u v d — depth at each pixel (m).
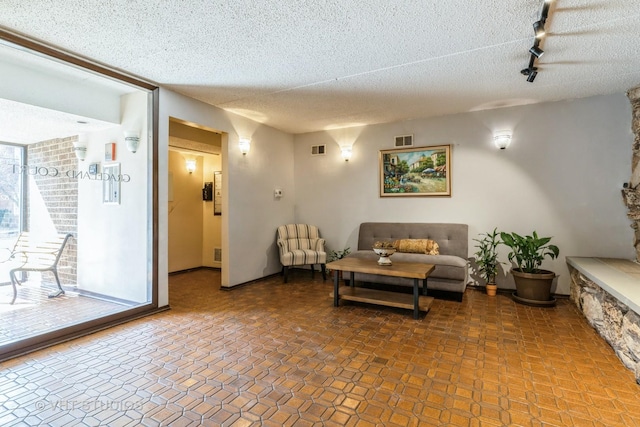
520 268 3.81
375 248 3.58
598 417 1.68
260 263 4.93
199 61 2.88
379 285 4.54
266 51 2.70
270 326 2.98
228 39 2.50
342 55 2.77
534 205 4.08
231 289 4.36
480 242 4.21
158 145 3.41
